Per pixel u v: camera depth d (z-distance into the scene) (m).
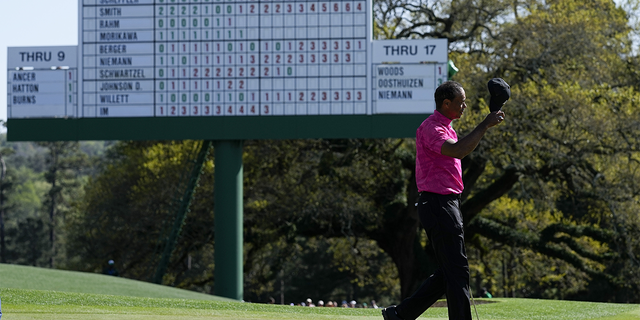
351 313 26.97
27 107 67.06
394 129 64.56
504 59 88.75
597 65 88.44
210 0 65.94
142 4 66.56
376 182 101.00
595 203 97.50
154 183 107.94
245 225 102.06
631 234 87.69
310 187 98.94
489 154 84.75
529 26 88.06
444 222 14.95
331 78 65.12
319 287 175.88
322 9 65.25
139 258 113.19
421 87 64.62
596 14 93.19
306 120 65.31
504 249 112.50
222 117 65.81
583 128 82.31
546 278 112.12
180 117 66.19
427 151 15.15
